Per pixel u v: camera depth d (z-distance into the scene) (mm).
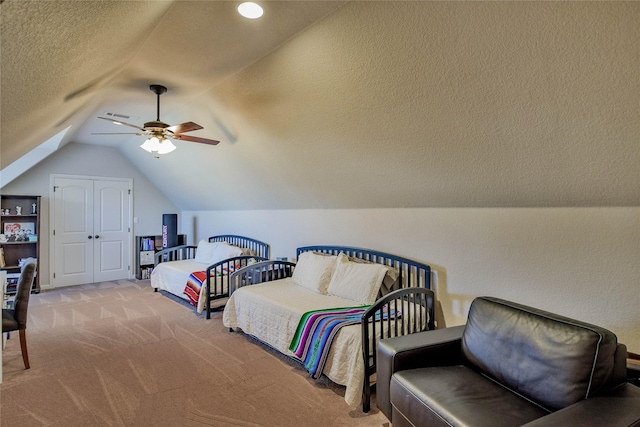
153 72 2852
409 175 2850
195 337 3570
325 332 2564
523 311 1866
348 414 2250
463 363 2057
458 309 2916
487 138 2158
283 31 2201
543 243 2420
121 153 6457
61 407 2295
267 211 5094
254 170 4262
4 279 3785
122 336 3584
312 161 3424
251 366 2912
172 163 5492
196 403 2352
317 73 2447
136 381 2646
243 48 2432
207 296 4195
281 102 2926
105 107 3828
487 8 1589
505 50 1694
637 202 2006
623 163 1843
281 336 3004
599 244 2174
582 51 1529
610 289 2139
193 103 3588
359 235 3764
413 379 1834
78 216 5992
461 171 2516
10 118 1816
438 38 1816
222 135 3941
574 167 2016
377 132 2629
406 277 3291
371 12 1881
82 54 1626
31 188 5535
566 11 1446
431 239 3105
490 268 2711
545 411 1561
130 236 6574
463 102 2039
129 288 5734
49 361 2980
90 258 6129
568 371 1529
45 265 5668
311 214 4367
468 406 1580
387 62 2088
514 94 1841
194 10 1984
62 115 2875
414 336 2135
